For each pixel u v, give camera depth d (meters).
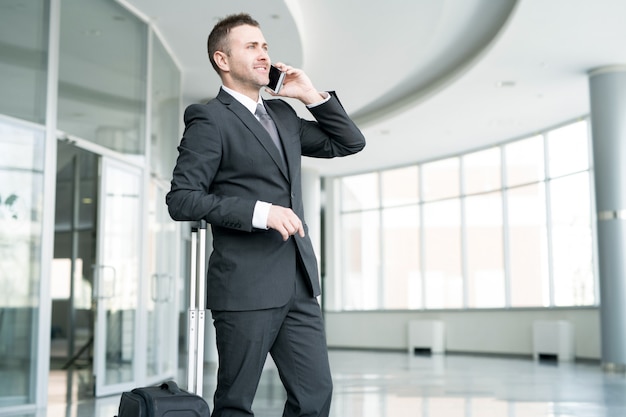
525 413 6.63
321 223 20.62
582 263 14.41
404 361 14.46
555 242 15.12
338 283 20.28
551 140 15.17
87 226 13.15
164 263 9.89
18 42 6.58
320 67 11.35
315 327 2.50
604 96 10.96
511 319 16.22
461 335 17.39
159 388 2.55
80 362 12.21
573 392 8.39
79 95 7.42
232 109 2.45
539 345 14.79
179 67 10.66
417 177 18.83
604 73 10.99
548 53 10.48
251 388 2.40
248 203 2.27
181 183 2.33
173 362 10.35
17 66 6.56
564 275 14.89
